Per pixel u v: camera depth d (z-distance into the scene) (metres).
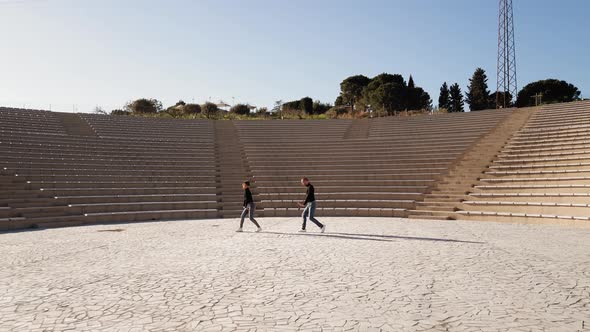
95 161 23.34
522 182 19.47
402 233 13.97
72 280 7.89
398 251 10.56
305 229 14.70
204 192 22.83
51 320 5.72
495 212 18.03
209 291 7.09
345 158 26.39
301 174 24.94
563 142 21.55
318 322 5.57
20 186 18.73
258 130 33.34
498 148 23.47
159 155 26.41
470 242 11.89
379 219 18.77
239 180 24.55
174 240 12.84
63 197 18.89
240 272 8.45
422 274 8.15
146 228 16.09
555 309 5.99
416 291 7.00
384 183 22.61
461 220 18.11
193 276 8.16
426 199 20.56
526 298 6.53
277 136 31.75
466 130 27.83
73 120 30.36
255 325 5.48
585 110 25.48
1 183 18.41
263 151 28.23
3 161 20.45
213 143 29.88
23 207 17.48
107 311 6.09
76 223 17.62
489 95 78.06
